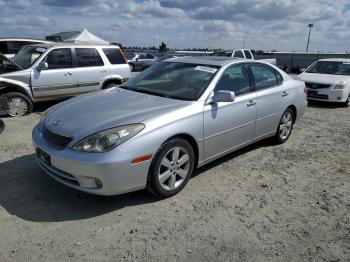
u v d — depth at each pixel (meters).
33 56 8.30
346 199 4.08
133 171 3.44
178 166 3.92
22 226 3.27
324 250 3.08
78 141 3.41
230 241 3.15
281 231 3.35
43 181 4.21
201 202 3.86
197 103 4.10
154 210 3.64
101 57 8.95
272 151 5.72
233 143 4.76
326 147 6.09
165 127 3.65
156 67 5.22
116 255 2.90
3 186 4.06
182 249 3.01
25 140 5.87
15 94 7.66
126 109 3.88
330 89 10.14
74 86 8.50
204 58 5.20
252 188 4.27
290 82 6.00
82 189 3.42
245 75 5.00
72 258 2.84
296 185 4.42
